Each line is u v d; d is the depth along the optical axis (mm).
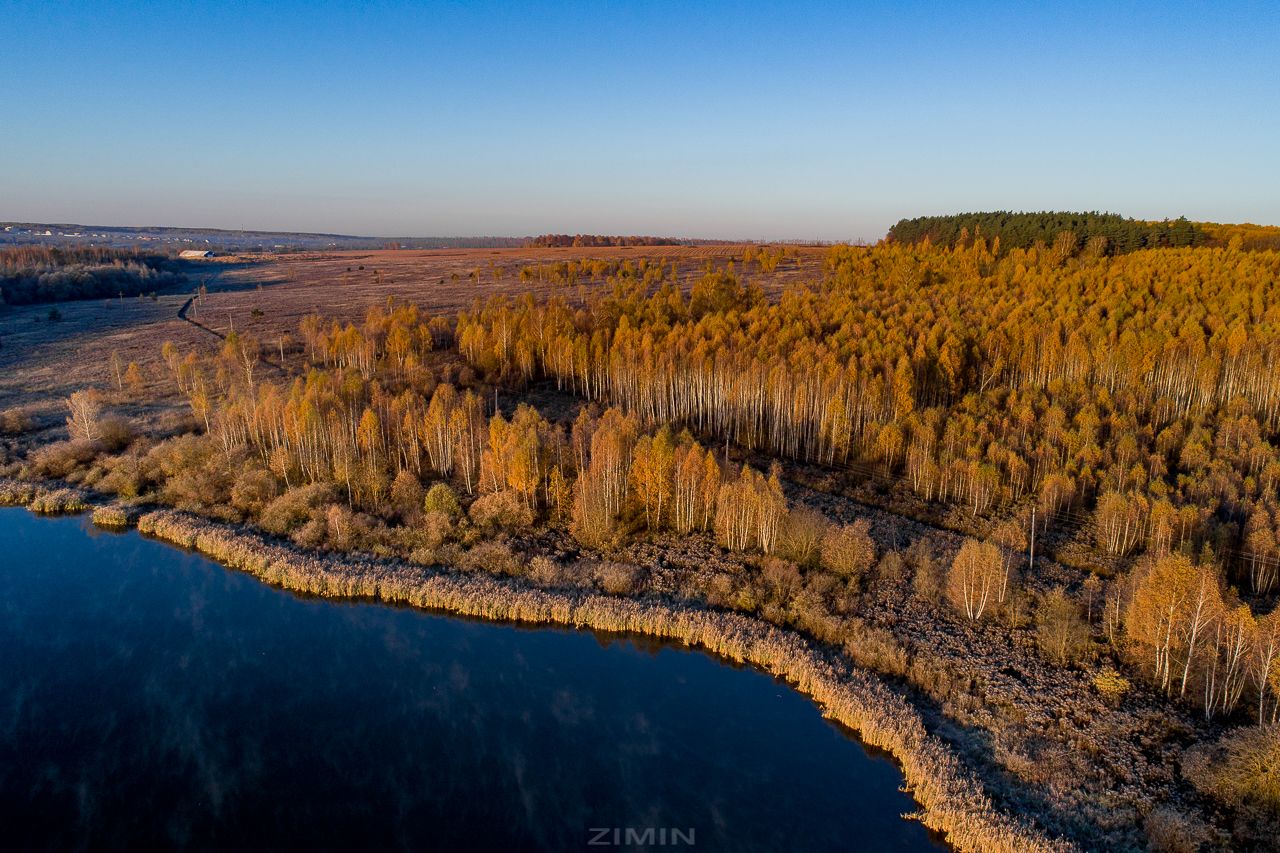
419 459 65125
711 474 51094
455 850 26859
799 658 37719
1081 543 49312
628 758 31844
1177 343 73938
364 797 29359
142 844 26719
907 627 39906
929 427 60844
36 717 33781
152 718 33875
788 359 77375
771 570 45000
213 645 39938
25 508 57938
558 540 51125
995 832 26594
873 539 49469
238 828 27594
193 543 51656
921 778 29719
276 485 58594
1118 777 29266
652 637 41219
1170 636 33531
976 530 52094
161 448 64688
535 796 29594
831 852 26875
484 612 43094
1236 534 45969
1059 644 36531
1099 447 58531
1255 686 32281
